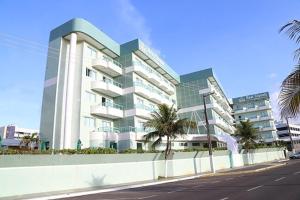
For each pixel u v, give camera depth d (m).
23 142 38.47
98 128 39.12
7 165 18.50
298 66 9.62
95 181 24.20
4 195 17.97
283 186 16.16
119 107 44.09
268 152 65.94
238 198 12.41
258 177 23.84
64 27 39.66
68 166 22.38
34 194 19.11
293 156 63.66
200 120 59.25
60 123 36.31
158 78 52.75
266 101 93.38
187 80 63.91
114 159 26.48
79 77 38.66
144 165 29.77
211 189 17.00
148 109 45.50
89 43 41.56
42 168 20.53
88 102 38.72
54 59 39.62
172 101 61.03
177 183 24.08
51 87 38.59
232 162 47.72
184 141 52.34
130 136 39.62
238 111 96.50
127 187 23.19
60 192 20.09
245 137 53.56
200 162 38.78
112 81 45.00
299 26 10.02
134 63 45.47
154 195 15.98
